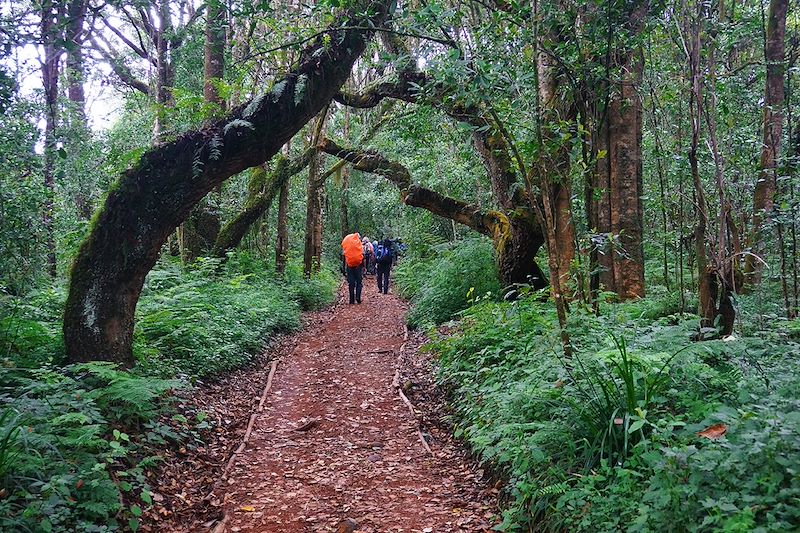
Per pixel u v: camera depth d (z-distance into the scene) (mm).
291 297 14883
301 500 4816
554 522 3785
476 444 5402
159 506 4523
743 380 4109
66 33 5414
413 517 4500
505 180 9531
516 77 5371
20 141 6273
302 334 12039
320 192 21703
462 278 11922
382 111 16188
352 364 9469
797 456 2881
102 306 5996
